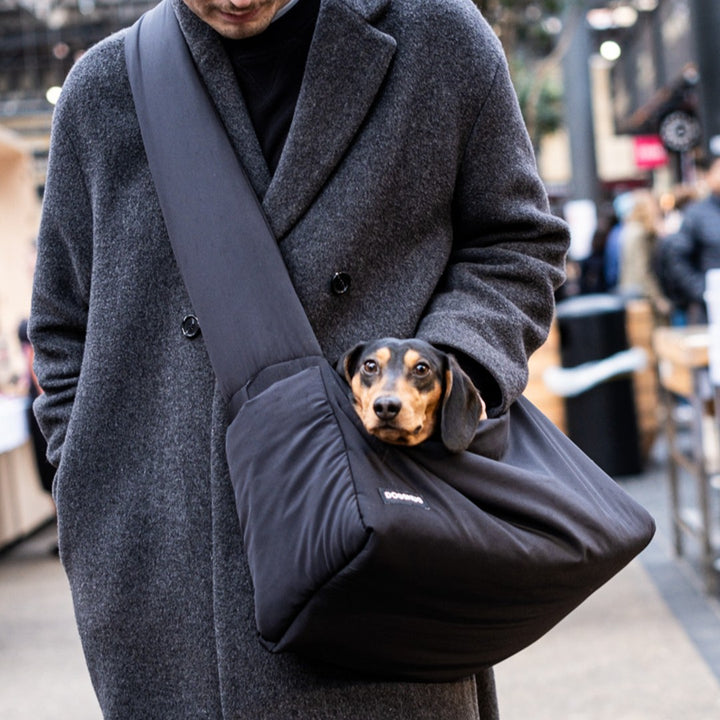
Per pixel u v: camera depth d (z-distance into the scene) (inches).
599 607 231.3
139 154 87.7
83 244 91.6
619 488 85.3
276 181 83.3
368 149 84.3
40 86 722.2
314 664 78.3
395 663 76.5
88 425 87.2
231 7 80.6
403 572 69.9
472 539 71.7
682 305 385.4
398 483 72.4
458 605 73.6
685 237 371.2
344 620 72.4
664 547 275.3
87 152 89.1
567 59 1042.7
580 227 724.7
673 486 264.5
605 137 1766.7
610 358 353.1
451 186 86.9
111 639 86.1
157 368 86.7
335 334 83.0
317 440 74.5
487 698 92.3
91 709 192.7
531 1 417.1
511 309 84.5
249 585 81.0
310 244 83.0
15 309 454.0
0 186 455.2
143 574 85.7
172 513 84.9
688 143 1046.4
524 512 75.6
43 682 208.2
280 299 80.8
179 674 85.0
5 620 254.2
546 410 354.9
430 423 74.1
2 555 331.6
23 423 309.9
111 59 89.4
